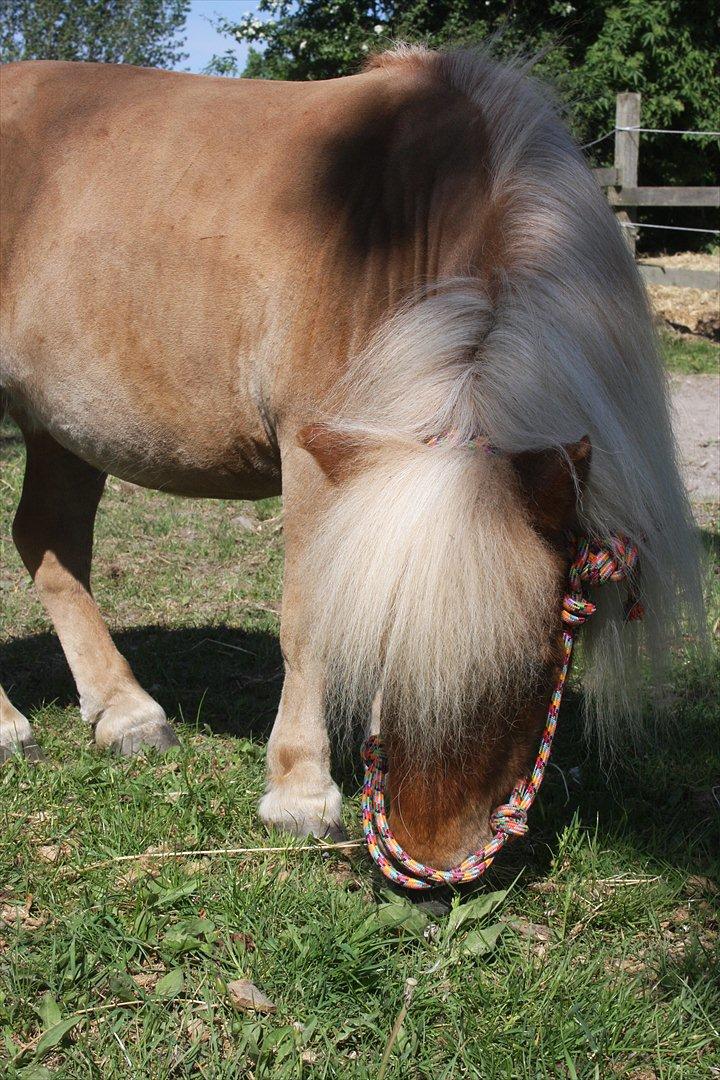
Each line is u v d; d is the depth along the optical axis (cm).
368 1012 199
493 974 208
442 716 173
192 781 283
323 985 203
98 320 275
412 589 168
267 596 455
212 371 260
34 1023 197
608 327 211
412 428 192
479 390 192
